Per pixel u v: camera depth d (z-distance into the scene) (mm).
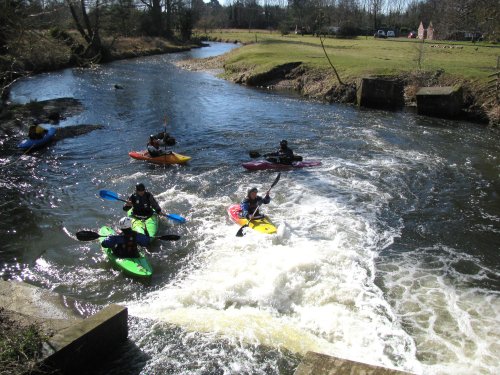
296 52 39312
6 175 13492
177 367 6238
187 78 35250
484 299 8148
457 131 20000
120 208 11508
